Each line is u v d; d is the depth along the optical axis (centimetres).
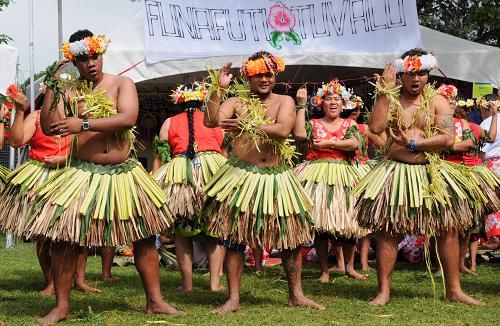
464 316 398
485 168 502
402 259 710
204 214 427
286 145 425
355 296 484
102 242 377
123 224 381
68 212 373
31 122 470
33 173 464
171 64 849
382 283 445
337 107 568
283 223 410
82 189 379
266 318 395
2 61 827
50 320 383
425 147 429
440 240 448
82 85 389
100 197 378
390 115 436
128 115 384
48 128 388
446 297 454
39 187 386
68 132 370
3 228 463
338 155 565
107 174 386
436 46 924
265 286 535
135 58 841
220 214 414
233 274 423
